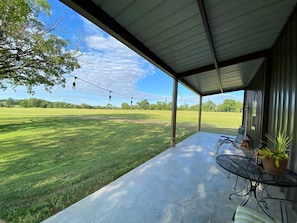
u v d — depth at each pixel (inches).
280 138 81.1
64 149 218.8
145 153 196.2
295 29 87.0
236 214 54.8
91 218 71.3
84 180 119.1
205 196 90.9
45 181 118.0
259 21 94.2
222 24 93.2
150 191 95.8
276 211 79.1
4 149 216.7
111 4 67.3
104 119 628.4
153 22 84.0
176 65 161.8
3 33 196.2
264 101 144.2
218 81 251.3
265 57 142.6
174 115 211.5
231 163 89.0
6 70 224.1
